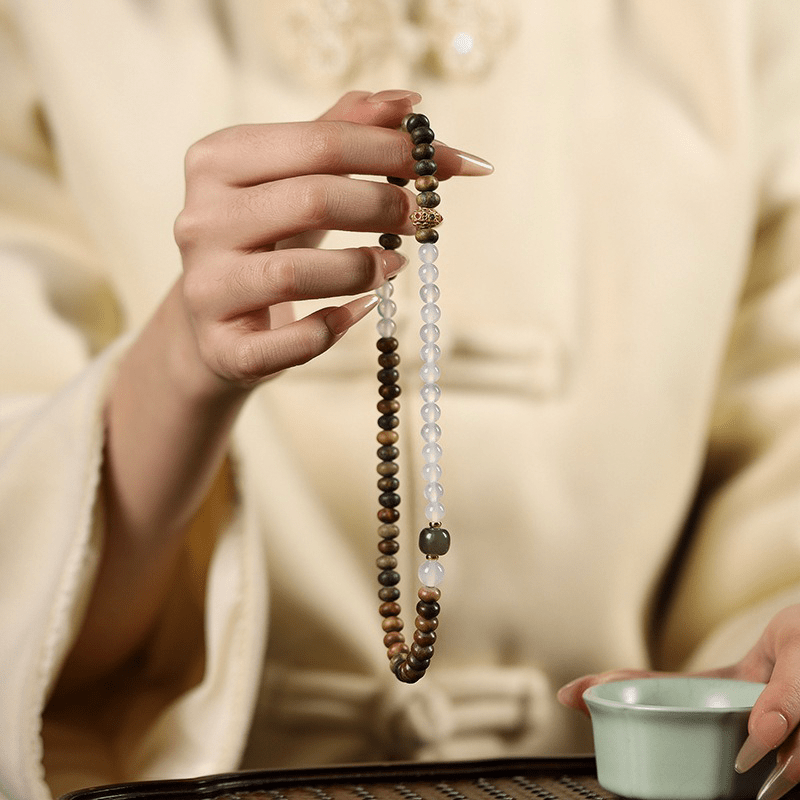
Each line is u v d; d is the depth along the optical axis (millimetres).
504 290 1101
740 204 1126
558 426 1096
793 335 1137
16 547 927
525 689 1090
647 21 1129
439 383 1078
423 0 1102
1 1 1109
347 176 831
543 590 1102
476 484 1084
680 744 750
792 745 750
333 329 817
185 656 1014
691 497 1133
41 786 900
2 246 1074
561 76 1111
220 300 822
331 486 1081
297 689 1079
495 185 1102
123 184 1097
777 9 1151
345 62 1095
